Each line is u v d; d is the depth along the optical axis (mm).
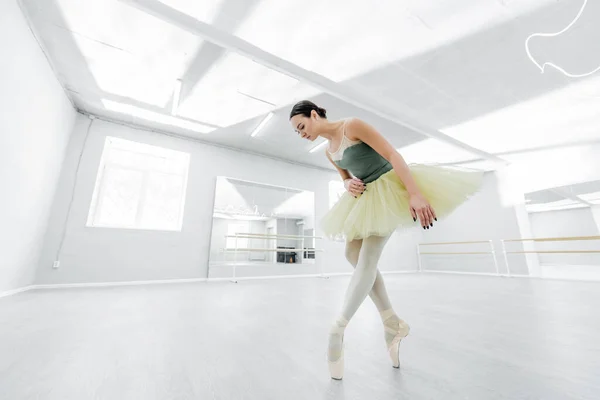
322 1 2170
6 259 2410
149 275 3838
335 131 868
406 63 2875
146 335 1238
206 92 3365
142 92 3369
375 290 883
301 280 4512
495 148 4984
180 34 2473
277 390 691
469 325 1419
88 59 2791
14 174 2316
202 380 756
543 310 1823
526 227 5371
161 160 4457
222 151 5000
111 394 669
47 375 785
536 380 743
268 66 2768
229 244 4672
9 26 2025
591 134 4344
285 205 5559
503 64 2865
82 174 3611
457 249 6438
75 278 3340
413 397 649
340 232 966
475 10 2254
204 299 2389
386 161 869
